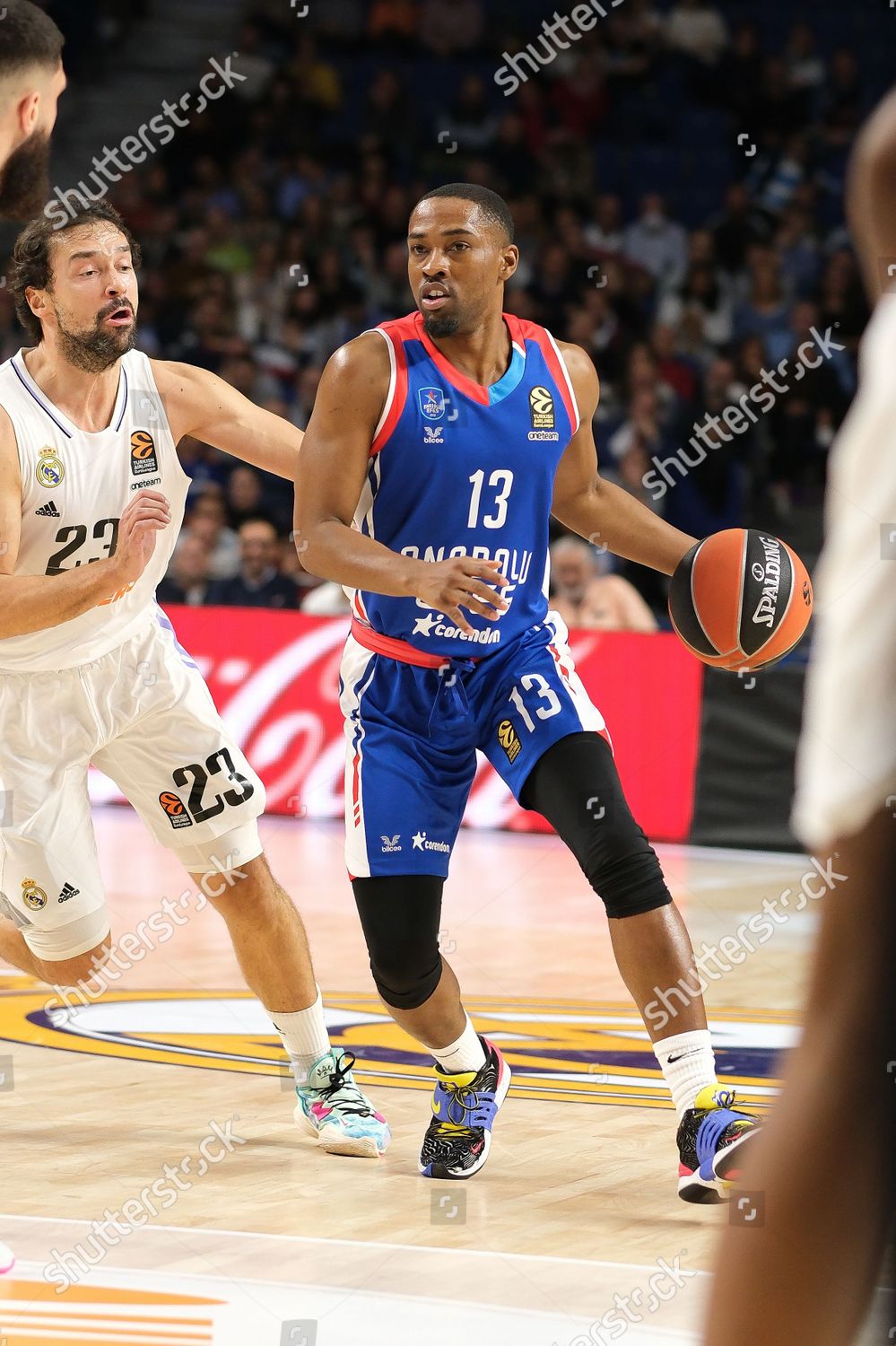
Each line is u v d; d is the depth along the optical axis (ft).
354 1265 21.43
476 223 25.82
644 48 116.78
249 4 123.85
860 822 6.27
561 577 75.15
